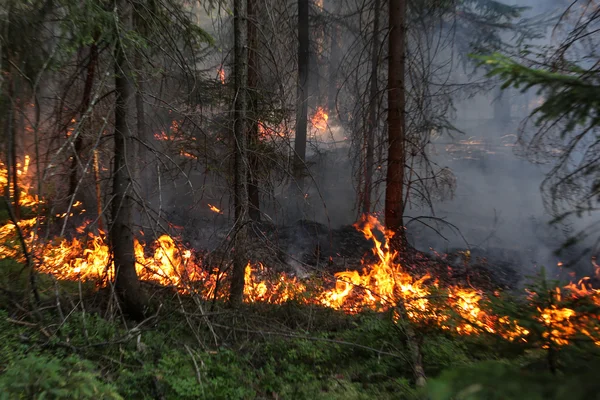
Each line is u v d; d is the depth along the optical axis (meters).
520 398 1.57
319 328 5.70
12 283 5.20
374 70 10.05
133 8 5.33
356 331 5.34
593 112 2.48
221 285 6.23
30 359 3.32
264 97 6.85
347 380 4.41
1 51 4.52
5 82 4.77
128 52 5.18
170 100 6.58
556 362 2.39
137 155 6.69
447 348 4.51
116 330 4.70
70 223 7.59
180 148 6.83
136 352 4.33
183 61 5.76
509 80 2.64
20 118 5.29
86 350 4.14
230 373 4.23
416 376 4.22
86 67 5.43
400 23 8.94
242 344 4.94
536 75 2.55
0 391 2.90
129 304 5.44
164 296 5.94
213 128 6.83
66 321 4.62
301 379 4.36
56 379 3.14
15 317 4.57
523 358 3.08
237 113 6.30
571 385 1.55
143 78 5.48
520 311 3.11
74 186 5.46
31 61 5.09
